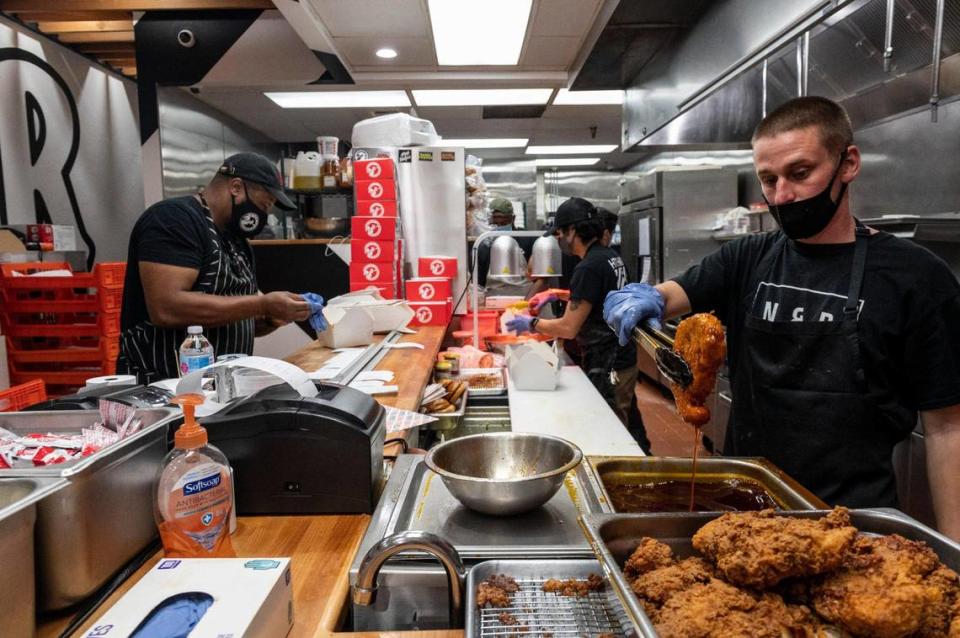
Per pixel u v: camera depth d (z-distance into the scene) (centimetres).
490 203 506
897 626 61
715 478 122
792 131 130
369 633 79
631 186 681
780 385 144
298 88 486
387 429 157
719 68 310
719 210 580
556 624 78
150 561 96
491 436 128
